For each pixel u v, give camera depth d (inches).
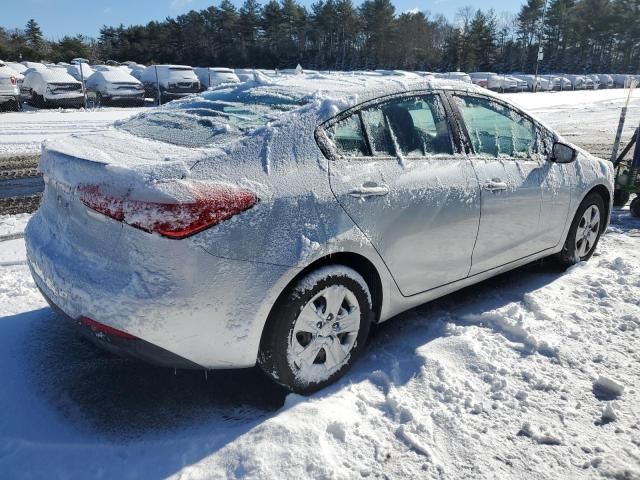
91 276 95.5
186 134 114.0
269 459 93.2
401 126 126.8
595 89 1911.9
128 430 102.5
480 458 95.9
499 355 127.5
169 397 112.7
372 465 93.8
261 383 118.1
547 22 2987.2
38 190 296.0
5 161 373.4
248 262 97.3
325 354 112.8
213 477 90.6
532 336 133.0
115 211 92.8
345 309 115.0
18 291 158.7
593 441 100.5
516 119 156.3
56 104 784.9
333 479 90.0
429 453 96.4
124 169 94.3
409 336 136.7
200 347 97.0
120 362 125.1
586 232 184.2
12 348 129.3
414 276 127.3
